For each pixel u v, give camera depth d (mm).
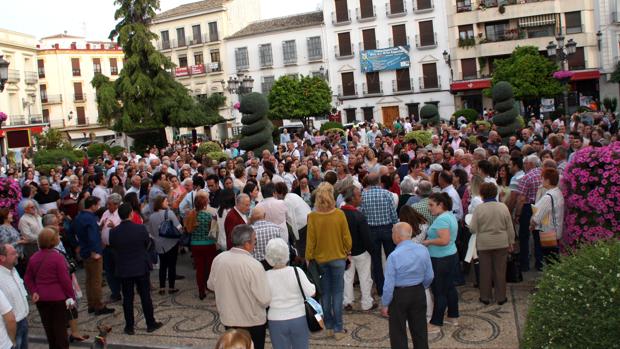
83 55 62188
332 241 6984
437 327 7039
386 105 46750
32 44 49438
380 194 8156
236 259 5559
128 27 30812
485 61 43531
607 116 22125
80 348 7754
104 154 20969
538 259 8922
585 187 7355
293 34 49125
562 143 11758
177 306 9086
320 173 11867
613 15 39750
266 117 18391
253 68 50938
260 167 13094
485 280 7777
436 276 6973
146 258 7992
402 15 45531
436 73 45094
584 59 40969
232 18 53219
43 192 11930
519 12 41594
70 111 61031
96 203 8930
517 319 7227
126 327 7996
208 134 52469
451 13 44031
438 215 7008
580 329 4648
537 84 33500
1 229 8828
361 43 47031
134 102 31375
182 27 53938
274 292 5590
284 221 8109
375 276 8344
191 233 9195
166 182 11156
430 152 11961
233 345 3295
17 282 6562
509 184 9164
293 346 5617
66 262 7289
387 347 6793
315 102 38625
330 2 47531
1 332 5723
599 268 4840
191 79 53531
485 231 7633
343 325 7570
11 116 45750
